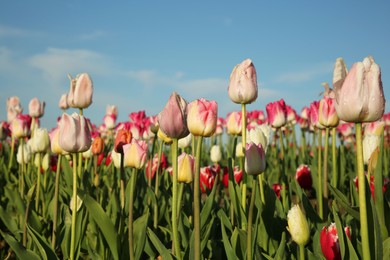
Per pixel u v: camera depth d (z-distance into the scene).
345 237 0.61
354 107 0.50
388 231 0.69
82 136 0.75
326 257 0.64
